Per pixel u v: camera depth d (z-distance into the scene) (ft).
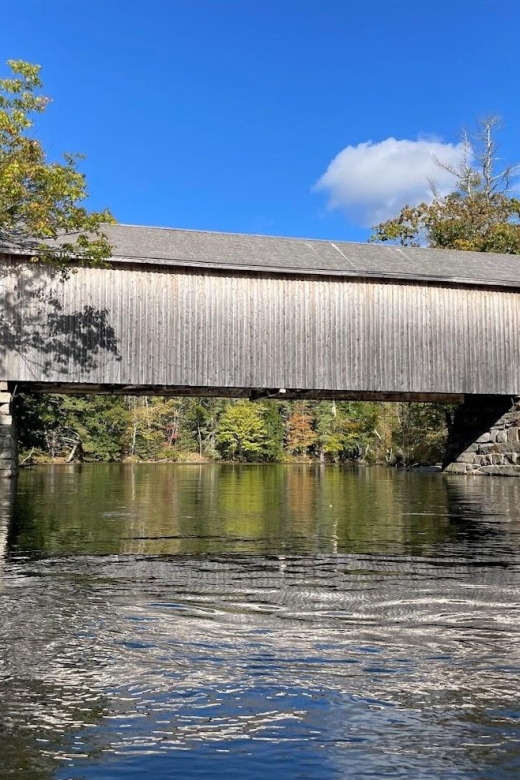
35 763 8.00
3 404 62.03
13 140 53.36
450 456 89.15
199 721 9.06
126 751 8.30
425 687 10.17
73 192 54.24
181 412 242.58
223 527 28.50
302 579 17.52
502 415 77.77
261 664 11.08
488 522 30.86
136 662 11.15
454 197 138.92
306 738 8.62
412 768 7.91
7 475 61.57
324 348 70.90
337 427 196.44
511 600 15.39
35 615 13.89
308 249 76.79
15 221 57.47
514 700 9.72
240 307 69.21
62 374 64.08
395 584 16.97
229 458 224.74
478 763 8.02
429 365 73.36
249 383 68.90
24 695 9.83
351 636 12.60
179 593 15.89
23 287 63.93
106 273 66.03
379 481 71.20
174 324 67.41
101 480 72.38
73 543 23.48
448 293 74.64
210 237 76.48
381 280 72.90
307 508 38.06
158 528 27.99
